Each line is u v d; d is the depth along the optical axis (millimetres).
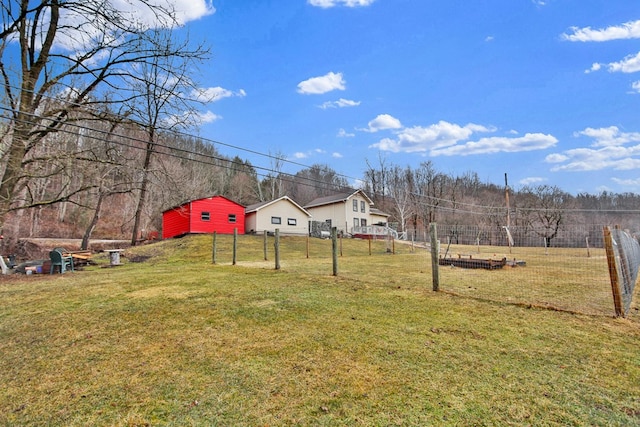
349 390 2346
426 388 2365
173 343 3316
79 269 10617
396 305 4656
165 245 17078
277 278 7078
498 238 21328
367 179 45750
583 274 8703
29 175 8781
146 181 11617
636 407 2137
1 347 3314
